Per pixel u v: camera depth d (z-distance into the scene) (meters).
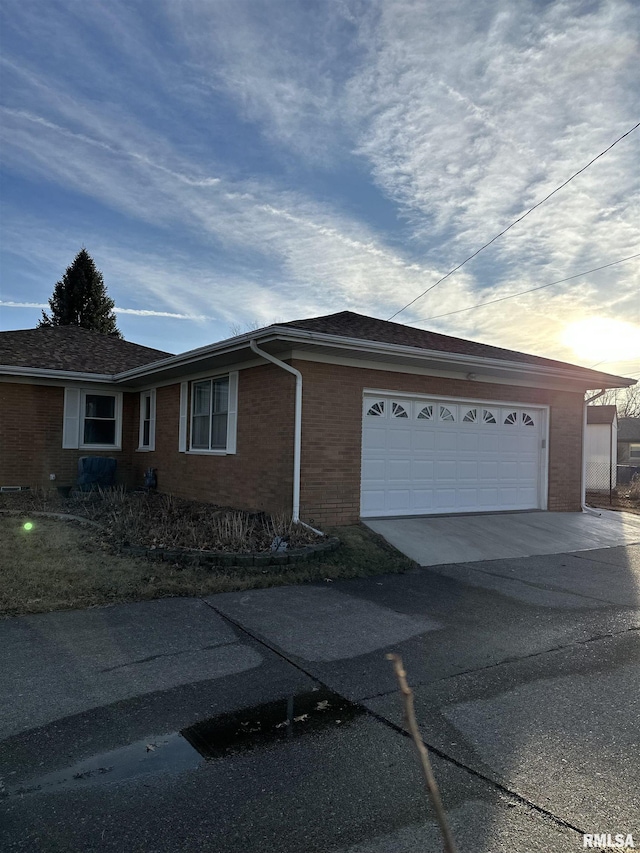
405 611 5.92
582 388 12.72
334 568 7.40
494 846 2.39
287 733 3.40
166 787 2.84
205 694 3.92
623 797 2.76
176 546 7.66
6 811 2.63
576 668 4.47
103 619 5.39
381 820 2.58
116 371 14.72
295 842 2.43
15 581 6.17
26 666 4.32
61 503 11.70
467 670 4.41
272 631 5.20
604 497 18.06
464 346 11.46
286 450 9.31
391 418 10.33
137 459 15.02
